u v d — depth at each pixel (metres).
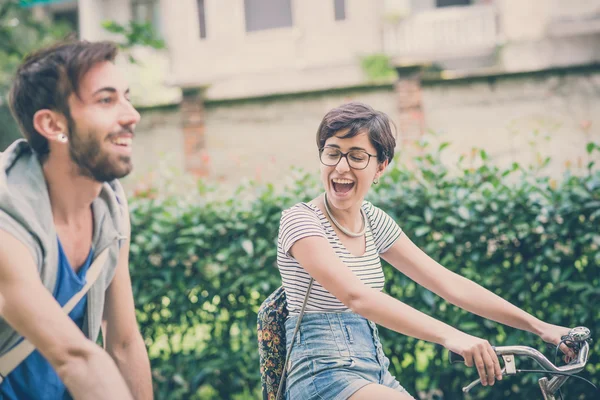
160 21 13.54
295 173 3.93
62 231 1.50
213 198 4.01
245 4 13.11
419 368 3.71
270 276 3.70
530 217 3.49
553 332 2.01
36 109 1.39
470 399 3.64
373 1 12.62
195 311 3.82
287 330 2.06
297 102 11.98
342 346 1.97
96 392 1.26
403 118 11.48
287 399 2.05
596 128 10.96
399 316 1.79
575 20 11.78
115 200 1.60
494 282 3.54
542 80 11.12
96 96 1.38
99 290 1.59
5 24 8.62
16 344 1.46
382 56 12.34
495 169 3.74
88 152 1.39
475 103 11.30
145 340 3.88
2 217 1.34
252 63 13.09
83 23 13.13
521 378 3.52
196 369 3.85
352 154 2.02
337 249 2.05
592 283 3.45
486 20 12.41
